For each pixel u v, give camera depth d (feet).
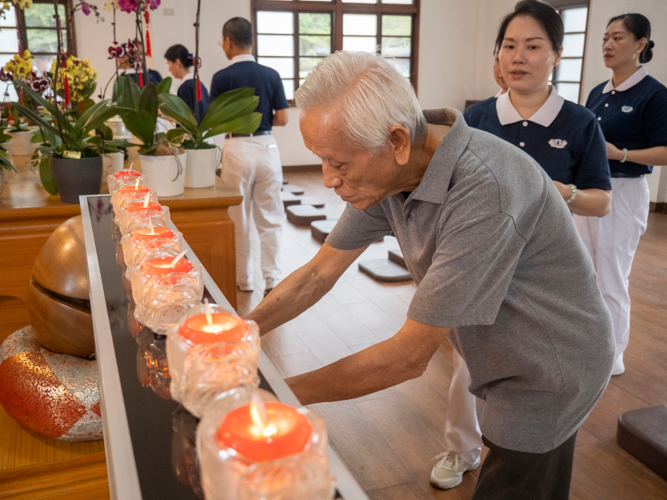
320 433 1.61
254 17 26.73
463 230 3.15
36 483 4.26
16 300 6.69
